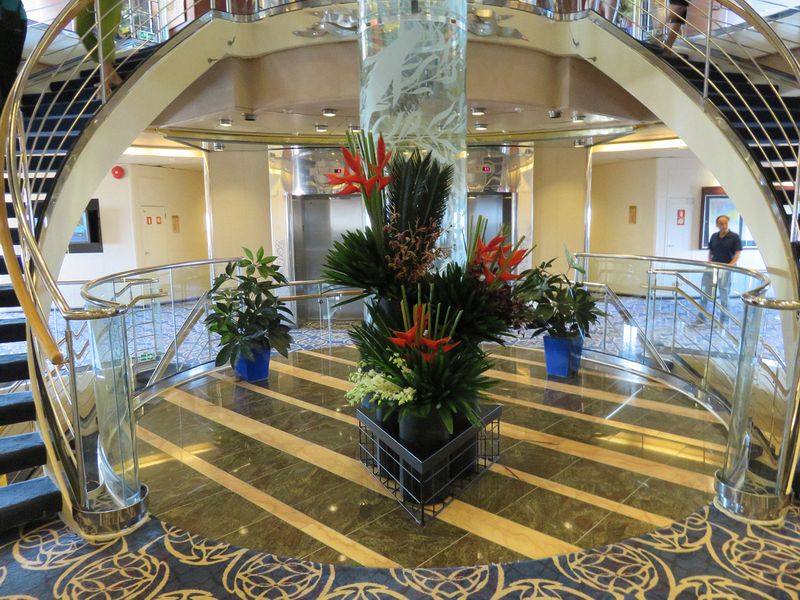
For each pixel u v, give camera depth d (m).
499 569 2.56
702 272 4.67
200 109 6.02
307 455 3.87
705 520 2.92
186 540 2.82
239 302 5.64
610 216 11.62
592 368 5.85
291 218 8.61
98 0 4.58
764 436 2.92
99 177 4.56
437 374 3.01
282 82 5.63
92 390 2.87
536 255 8.79
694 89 4.84
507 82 5.58
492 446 3.84
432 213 3.23
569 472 3.53
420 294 3.12
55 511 2.91
